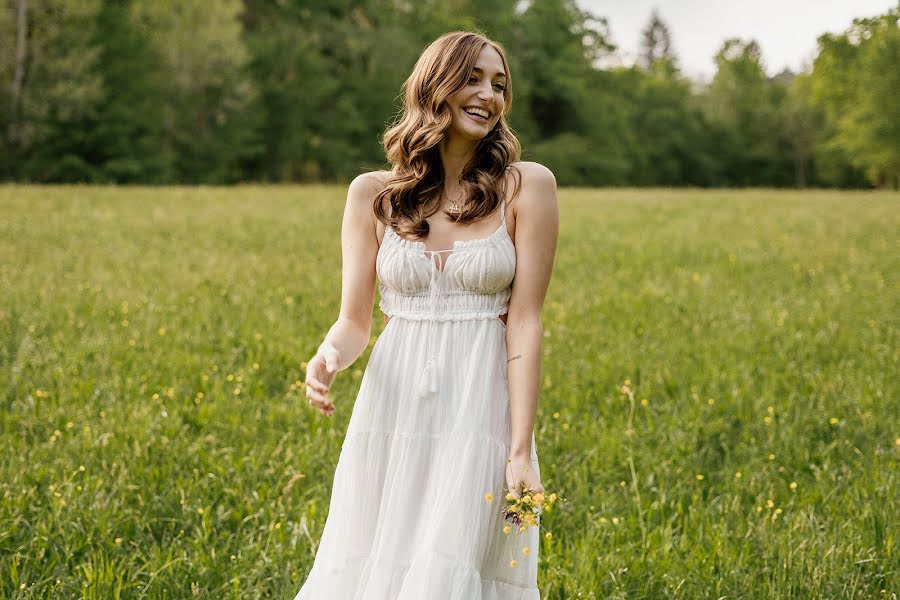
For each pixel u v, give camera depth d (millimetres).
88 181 41656
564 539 3883
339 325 2777
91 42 41469
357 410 2672
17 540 3662
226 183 49938
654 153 74562
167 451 4645
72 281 9836
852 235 16656
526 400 2572
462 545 2424
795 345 7539
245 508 4078
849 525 3797
